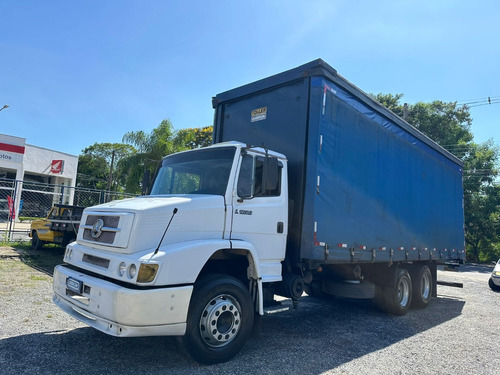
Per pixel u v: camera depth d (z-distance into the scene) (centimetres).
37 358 421
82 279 427
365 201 686
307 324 673
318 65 578
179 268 407
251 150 522
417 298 898
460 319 804
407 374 451
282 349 512
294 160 592
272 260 533
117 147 4975
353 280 733
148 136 2358
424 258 905
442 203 1030
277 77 634
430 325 728
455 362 507
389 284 788
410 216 849
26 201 2923
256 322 504
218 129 740
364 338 601
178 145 2373
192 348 418
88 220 483
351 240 641
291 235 573
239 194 495
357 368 460
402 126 833
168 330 394
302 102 596
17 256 1163
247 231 500
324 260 577
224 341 445
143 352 462
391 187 778
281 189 554
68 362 417
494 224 3228
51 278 865
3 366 392
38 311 604
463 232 1176
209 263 496
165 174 595
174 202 443
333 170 603
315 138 570
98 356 441
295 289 557
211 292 435
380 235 728
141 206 429
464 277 1919
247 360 459
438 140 3362
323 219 575
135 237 408
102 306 388
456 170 1151
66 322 560
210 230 462
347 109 649
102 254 431
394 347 562
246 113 695
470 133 3394
